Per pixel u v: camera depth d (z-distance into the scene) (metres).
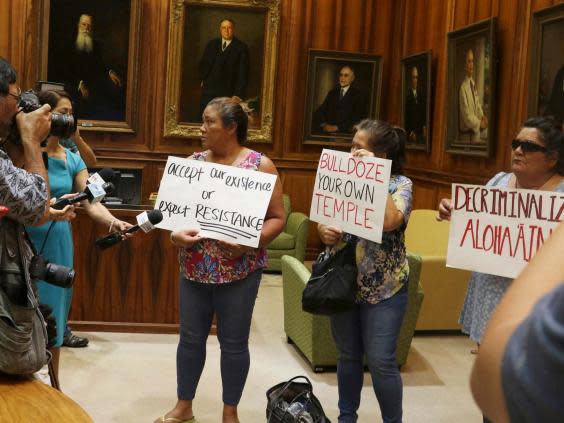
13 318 2.03
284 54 9.11
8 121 2.15
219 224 3.43
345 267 3.20
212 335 5.53
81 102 8.65
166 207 3.51
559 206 2.66
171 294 5.50
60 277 2.17
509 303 0.59
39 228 3.29
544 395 0.51
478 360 0.59
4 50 8.42
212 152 3.65
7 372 2.06
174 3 8.70
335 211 3.26
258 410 4.17
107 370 4.69
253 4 8.84
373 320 3.24
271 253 8.20
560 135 2.71
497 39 6.32
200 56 8.87
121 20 8.62
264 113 9.06
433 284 5.81
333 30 9.15
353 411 3.46
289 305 5.33
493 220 2.79
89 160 5.49
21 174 2.03
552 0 5.47
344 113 9.16
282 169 9.27
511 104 6.11
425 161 8.12
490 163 6.50
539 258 0.61
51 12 8.45
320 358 4.80
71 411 1.91
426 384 4.76
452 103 7.15
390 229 3.16
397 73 9.13
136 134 8.91
